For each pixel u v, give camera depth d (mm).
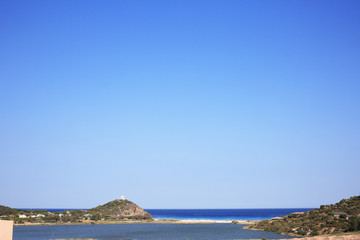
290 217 159625
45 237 134250
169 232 161625
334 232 108000
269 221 170000
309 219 137750
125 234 150625
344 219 117062
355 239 79062
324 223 121625
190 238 126875
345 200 152125
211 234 145000
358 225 103000
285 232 133875
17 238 128875
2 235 40375
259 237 122250
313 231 117500
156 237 133500
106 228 197500
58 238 129125
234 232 151750
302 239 84500
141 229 186625
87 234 150750
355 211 129750
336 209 141375
